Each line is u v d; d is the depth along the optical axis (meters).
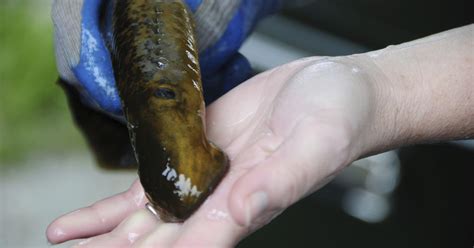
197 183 0.61
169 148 0.62
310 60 0.69
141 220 0.65
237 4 0.78
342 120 0.62
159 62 0.66
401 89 0.69
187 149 0.62
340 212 0.91
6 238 0.88
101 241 0.64
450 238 0.89
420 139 0.71
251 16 0.81
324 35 0.98
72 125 0.86
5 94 0.92
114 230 0.65
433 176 0.91
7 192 0.90
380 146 0.68
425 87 0.69
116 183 0.85
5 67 0.93
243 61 0.83
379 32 0.99
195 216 0.61
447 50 0.71
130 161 0.85
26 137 0.89
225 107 0.69
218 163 0.62
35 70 0.93
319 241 0.90
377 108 0.67
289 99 0.64
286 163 0.60
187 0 0.75
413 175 0.90
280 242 0.90
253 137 0.65
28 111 0.91
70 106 0.86
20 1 1.01
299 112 0.63
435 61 0.70
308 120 0.62
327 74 0.64
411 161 0.91
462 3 1.01
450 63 0.70
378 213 0.90
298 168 0.60
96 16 0.73
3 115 0.91
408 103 0.69
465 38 0.72
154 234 0.62
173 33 0.67
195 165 0.62
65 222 0.68
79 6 0.73
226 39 0.79
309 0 0.99
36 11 1.00
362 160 0.89
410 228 0.90
